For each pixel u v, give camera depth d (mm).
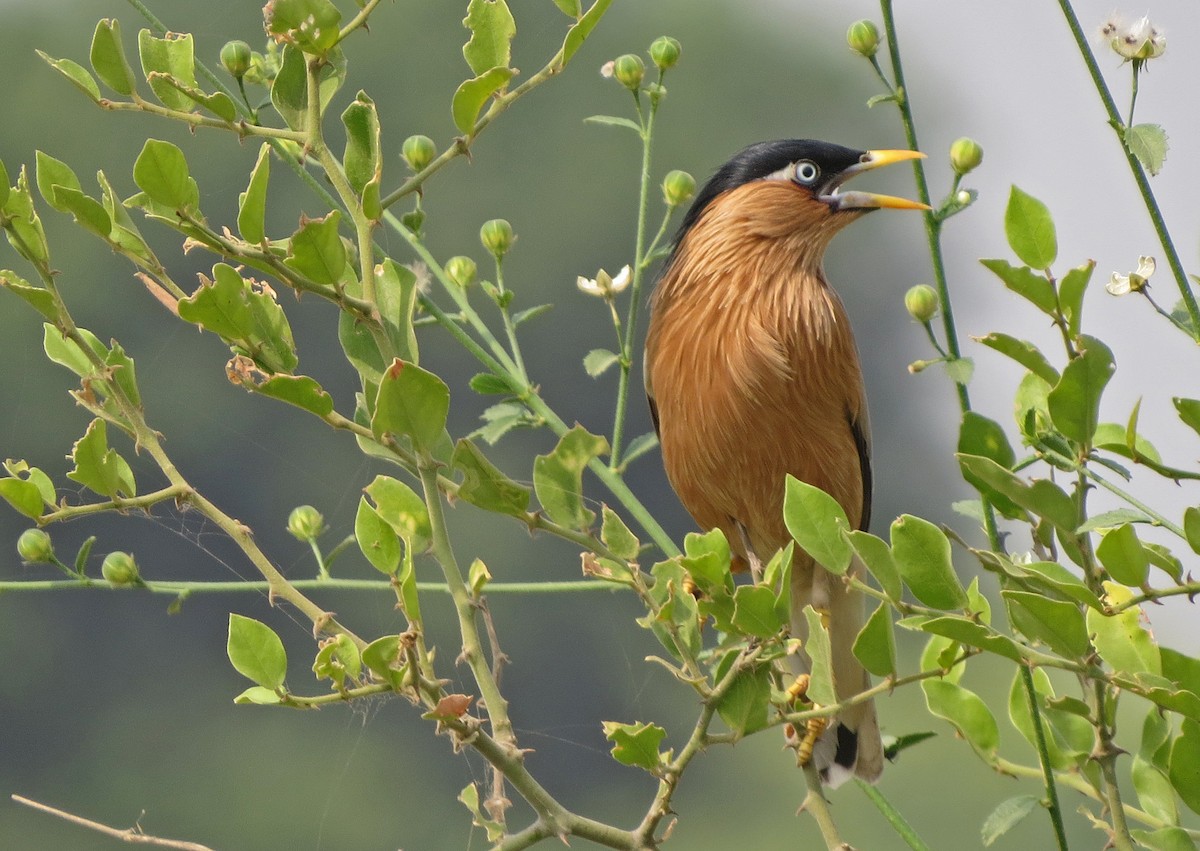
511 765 4871
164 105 5344
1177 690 4738
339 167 5070
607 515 5352
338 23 4910
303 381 4844
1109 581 5746
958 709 6480
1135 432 4984
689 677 4992
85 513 5383
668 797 4980
